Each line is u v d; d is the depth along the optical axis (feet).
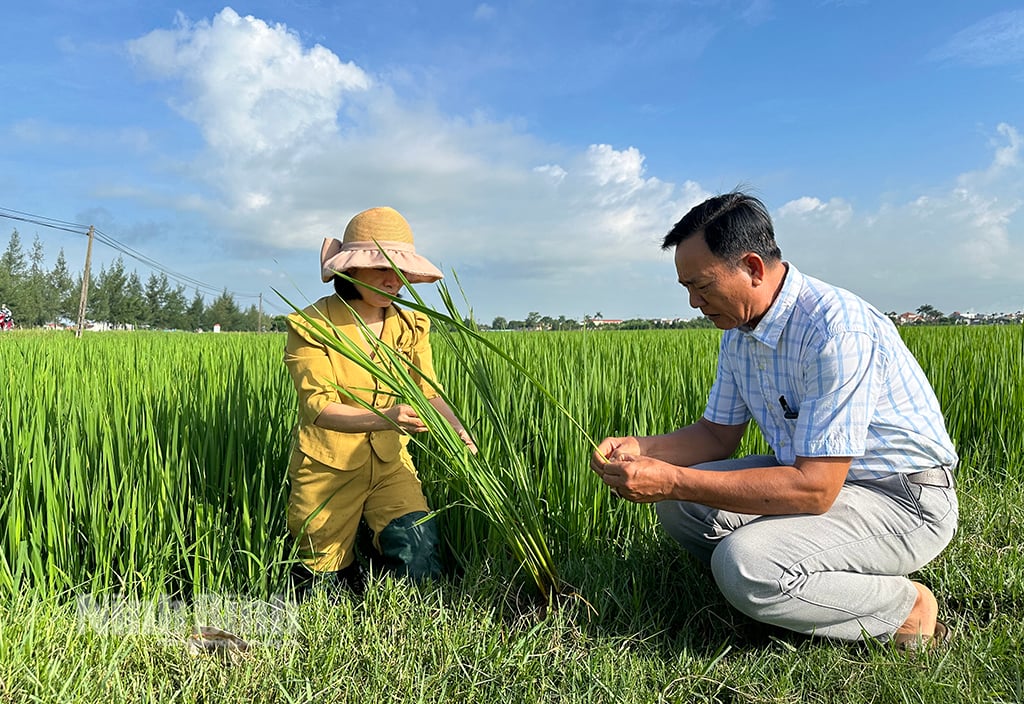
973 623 4.32
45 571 4.59
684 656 3.87
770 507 3.93
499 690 3.54
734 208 3.87
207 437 5.23
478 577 4.56
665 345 12.35
